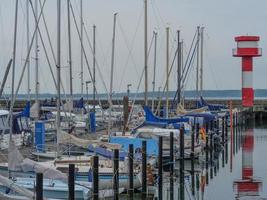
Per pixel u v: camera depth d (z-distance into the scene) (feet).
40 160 86.43
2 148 99.76
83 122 143.43
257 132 225.97
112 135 115.34
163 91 203.62
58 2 86.74
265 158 143.74
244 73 272.31
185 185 103.40
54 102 175.32
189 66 197.67
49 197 67.10
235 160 140.26
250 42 270.26
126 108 138.51
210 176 114.42
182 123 127.75
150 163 88.94
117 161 76.95
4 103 160.04
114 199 76.79
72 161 80.74
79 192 67.72
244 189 99.30
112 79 145.28
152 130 112.06
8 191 61.52
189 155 123.54
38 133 103.40
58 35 86.17
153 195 87.15
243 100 273.33
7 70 88.74
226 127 182.50
